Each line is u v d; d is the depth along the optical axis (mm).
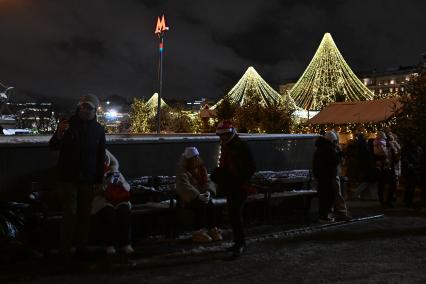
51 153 7301
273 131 31234
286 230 8711
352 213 10891
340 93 38656
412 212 11305
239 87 34188
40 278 5762
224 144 7047
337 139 9602
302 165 11062
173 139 8820
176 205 7855
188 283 5719
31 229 6820
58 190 6602
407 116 15539
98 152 6426
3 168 6879
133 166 8312
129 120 48812
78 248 6535
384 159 12062
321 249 7504
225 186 6992
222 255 7020
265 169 10375
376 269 6430
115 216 6793
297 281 5883
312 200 10945
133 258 6719
